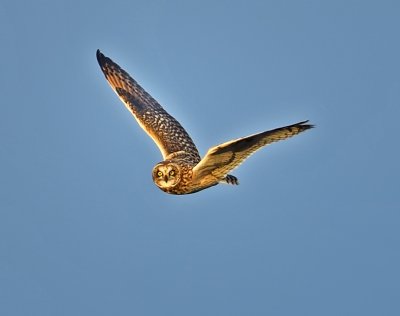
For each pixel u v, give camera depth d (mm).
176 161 15602
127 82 17797
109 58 18047
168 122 17156
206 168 14773
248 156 14250
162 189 15492
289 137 13578
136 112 17312
